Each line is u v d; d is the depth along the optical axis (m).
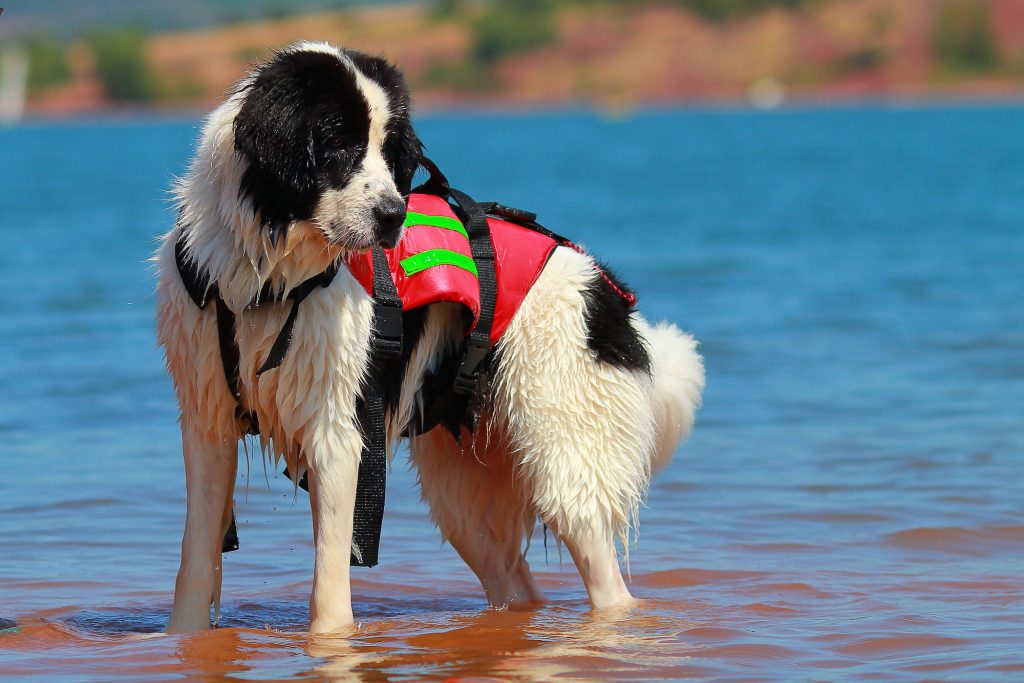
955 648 8.26
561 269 9.40
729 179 62.56
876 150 90.38
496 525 10.15
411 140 8.41
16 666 7.94
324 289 8.27
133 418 16.06
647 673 7.81
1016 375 18.62
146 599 9.90
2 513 12.20
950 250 33.12
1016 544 11.31
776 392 17.78
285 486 13.49
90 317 22.97
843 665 7.94
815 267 29.98
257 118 7.81
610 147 100.38
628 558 9.93
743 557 11.04
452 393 9.40
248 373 8.29
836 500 12.74
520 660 8.12
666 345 10.18
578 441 9.38
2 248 33.22
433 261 8.88
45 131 153.25
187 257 8.23
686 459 14.38
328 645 8.41
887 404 16.95
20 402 16.80
